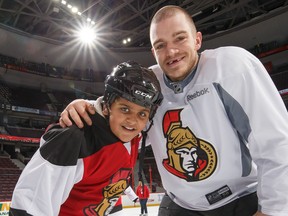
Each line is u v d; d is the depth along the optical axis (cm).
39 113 2155
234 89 141
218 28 2264
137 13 1872
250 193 165
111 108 140
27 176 124
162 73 173
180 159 164
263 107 133
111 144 143
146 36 2245
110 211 175
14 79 2294
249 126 138
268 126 131
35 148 2158
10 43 2111
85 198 150
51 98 2408
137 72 138
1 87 2248
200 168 159
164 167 174
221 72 146
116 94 136
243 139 154
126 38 2291
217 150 154
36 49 2236
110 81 140
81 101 146
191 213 176
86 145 137
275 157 128
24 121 2208
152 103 141
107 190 155
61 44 2247
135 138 164
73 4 1823
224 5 1859
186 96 158
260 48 2155
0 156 1769
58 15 1970
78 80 2478
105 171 147
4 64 2117
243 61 142
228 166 155
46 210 122
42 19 1922
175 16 149
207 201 167
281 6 1941
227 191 162
